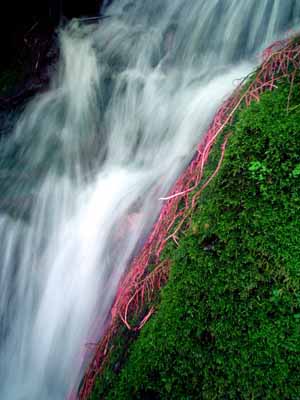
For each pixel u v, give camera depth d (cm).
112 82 616
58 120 616
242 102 303
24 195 522
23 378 376
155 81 578
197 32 608
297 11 521
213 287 212
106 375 241
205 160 288
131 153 526
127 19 707
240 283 208
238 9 577
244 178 222
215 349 208
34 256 441
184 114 498
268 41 536
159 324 221
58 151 578
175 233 262
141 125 542
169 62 608
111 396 223
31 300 410
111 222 400
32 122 625
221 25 590
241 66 543
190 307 214
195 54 595
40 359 375
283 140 222
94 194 466
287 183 213
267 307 204
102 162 543
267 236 209
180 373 210
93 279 372
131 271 297
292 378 197
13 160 591
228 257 213
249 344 203
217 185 229
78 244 410
